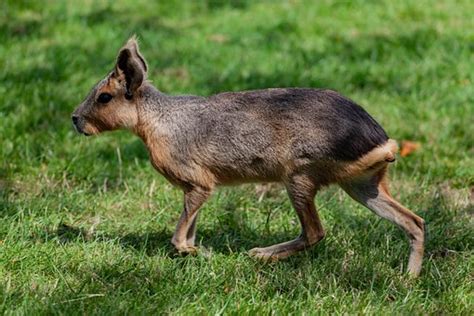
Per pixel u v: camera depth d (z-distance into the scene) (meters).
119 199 15.62
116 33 24.98
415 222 12.73
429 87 20.86
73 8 27.30
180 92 20.41
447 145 17.97
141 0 28.33
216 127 12.84
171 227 14.66
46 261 12.74
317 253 13.42
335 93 12.70
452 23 25.61
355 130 12.31
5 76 20.94
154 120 13.18
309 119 12.40
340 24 25.92
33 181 16.34
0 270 12.52
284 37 24.78
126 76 13.19
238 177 12.97
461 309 11.71
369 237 14.00
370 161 12.34
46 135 18.05
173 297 11.73
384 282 12.28
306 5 27.61
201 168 12.96
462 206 15.49
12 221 14.13
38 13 26.78
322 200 15.50
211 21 26.42
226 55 23.34
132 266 12.68
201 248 13.28
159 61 22.67
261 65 22.58
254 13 27.12
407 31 24.80
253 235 14.25
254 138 12.64
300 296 11.76
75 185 16.36
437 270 12.65
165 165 13.12
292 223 14.74
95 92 13.37
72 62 22.22
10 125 18.28
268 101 12.73
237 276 12.43
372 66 22.33
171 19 26.66
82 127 13.48
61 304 11.39
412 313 11.48
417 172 16.81
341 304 11.68
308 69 22.11
